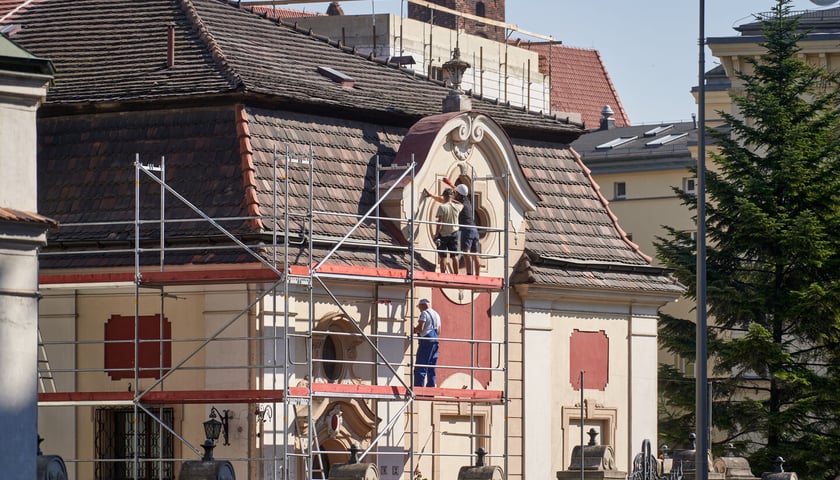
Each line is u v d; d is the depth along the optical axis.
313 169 54.16
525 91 99.69
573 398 61.50
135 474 48.56
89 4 59.94
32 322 39.88
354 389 50.91
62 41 58.03
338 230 53.53
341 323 53.81
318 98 55.38
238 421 51.22
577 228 62.81
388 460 55.06
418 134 56.78
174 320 52.28
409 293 55.88
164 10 58.81
